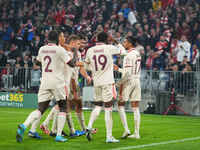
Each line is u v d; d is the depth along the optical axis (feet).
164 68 189.16
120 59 181.68
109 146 73.26
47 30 226.38
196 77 167.12
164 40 194.90
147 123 125.80
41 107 78.54
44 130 87.66
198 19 207.51
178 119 146.20
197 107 165.68
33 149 68.18
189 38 201.46
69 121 87.10
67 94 79.82
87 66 82.89
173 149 70.74
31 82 196.65
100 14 226.99
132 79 87.97
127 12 223.71
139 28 207.51
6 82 205.36
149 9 222.89
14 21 261.44
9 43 253.44
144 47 201.26
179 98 169.37
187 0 221.05
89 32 169.27
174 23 207.10
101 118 138.51
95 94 82.02
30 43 232.53
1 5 275.18
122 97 87.66
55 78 77.92
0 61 232.94
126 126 86.63
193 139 86.12
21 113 157.07
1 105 207.51
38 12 253.03
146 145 75.41
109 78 79.36
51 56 77.87
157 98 170.40
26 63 215.31
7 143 74.79
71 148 70.13
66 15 228.22
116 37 193.77
